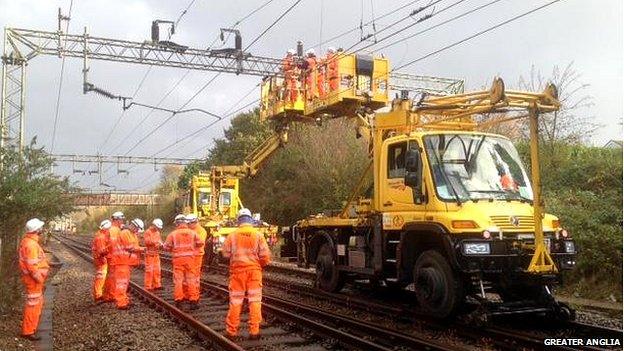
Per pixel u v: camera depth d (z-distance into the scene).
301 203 31.83
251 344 8.70
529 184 10.65
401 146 11.11
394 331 8.79
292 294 14.52
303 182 31.75
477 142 10.72
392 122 11.59
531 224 9.61
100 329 10.40
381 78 15.62
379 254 11.35
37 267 9.82
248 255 9.22
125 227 13.02
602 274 13.09
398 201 10.97
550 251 9.41
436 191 9.97
